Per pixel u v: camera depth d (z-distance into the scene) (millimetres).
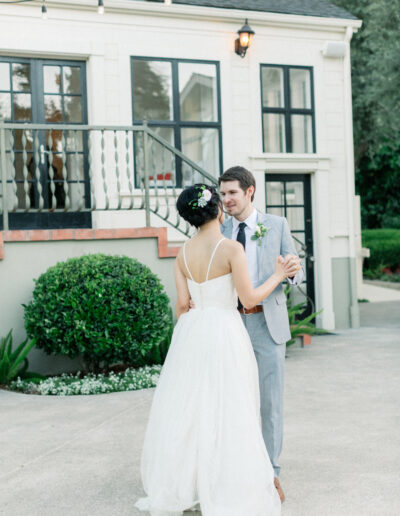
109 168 7336
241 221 3100
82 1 7074
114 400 4828
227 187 3027
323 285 8414
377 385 5172
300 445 3658
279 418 2947
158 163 7641
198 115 7859
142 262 6141
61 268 5359
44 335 5309
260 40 8078
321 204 8406
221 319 2730
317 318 8477
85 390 5129
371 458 3404
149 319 5285
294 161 8219
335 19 8273
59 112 7277
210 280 2746
